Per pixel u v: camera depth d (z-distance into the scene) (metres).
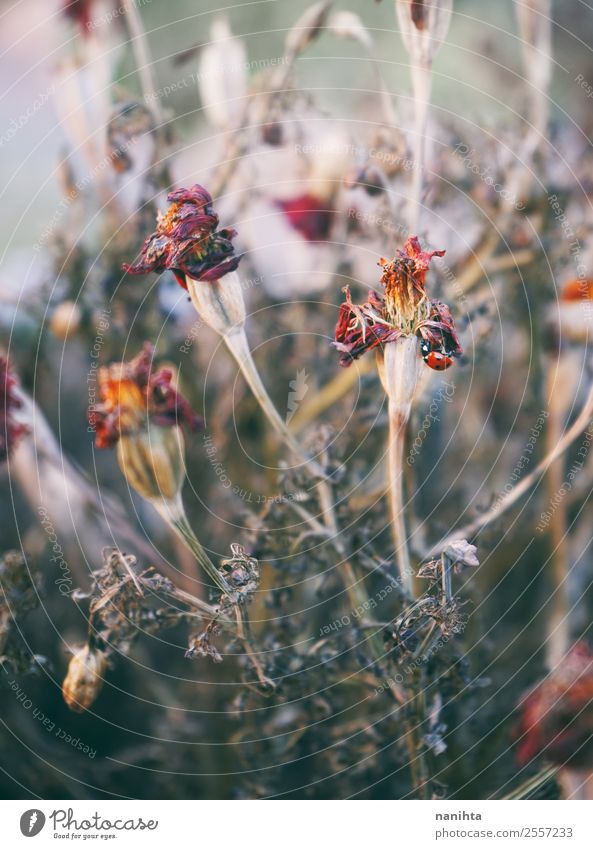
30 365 0.31
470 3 0.36
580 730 0.30
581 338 0.31
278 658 0.28
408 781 0.31
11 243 0.35
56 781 0.31
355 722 0.29
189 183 0.33
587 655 0.31
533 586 0.34
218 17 0.35
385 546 0.30
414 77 0.27
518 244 0.32
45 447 0.30
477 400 0.35
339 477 0.27
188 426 0.26
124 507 0.34
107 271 0.31
